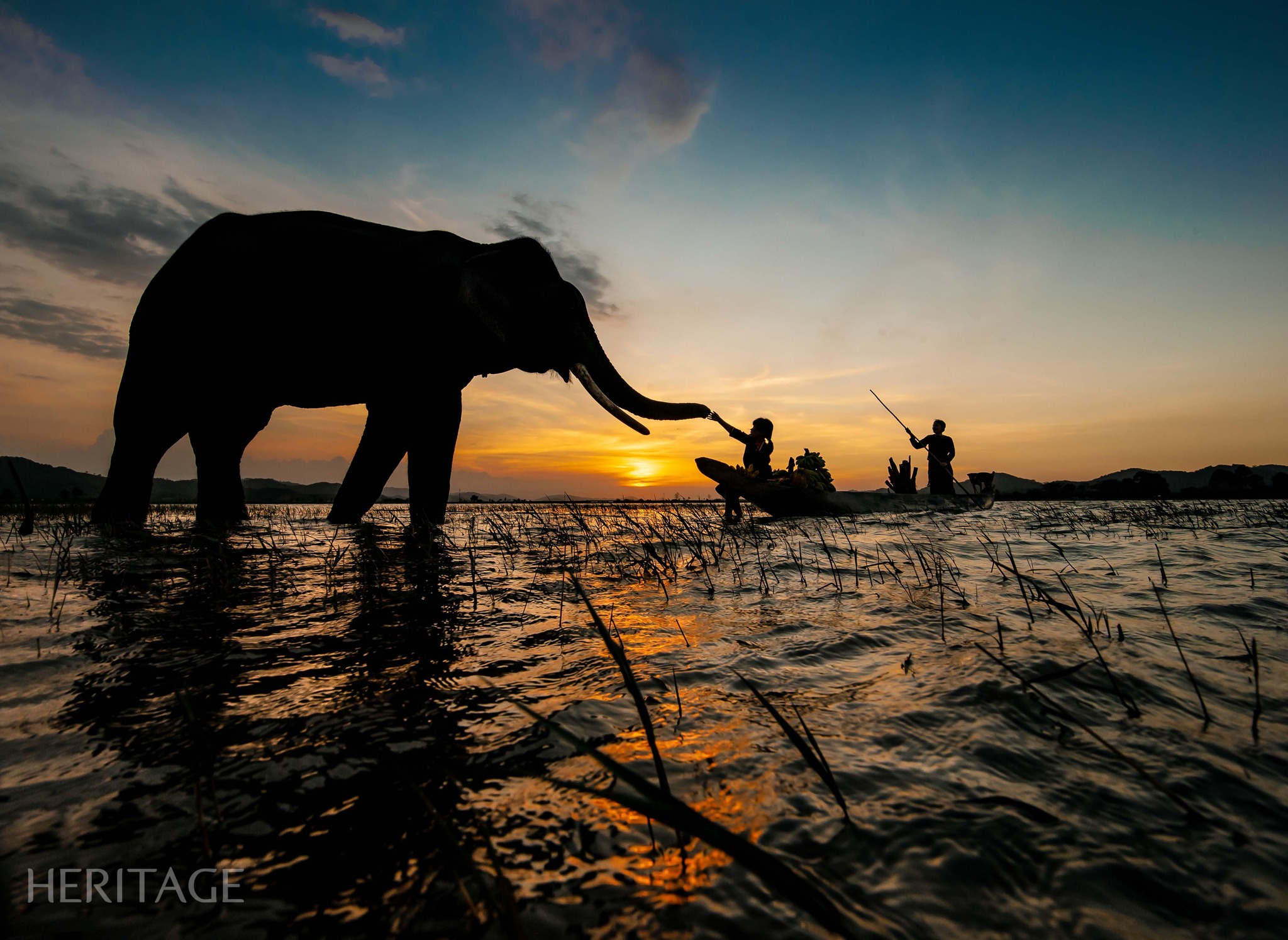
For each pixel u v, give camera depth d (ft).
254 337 24.99
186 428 25.91
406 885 2.99
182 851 3.25
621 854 3.23
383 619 8.77
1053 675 5.15
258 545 17.63
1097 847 3.25
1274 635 7.54
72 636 7.52
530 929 2.68
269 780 4.02
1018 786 3.90
